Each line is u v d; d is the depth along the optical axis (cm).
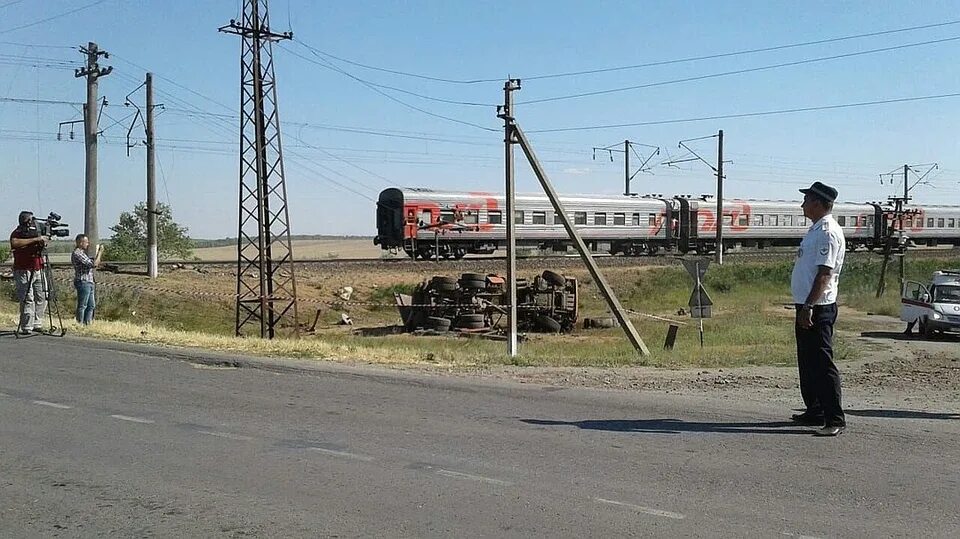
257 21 2853
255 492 572
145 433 742
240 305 2859
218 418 808
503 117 1912
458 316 2930
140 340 1430
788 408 882
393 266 3828
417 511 533
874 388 1151
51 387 964
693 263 1992
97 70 3250
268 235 2873
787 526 508
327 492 572
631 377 1179
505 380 1088
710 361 1543
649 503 550
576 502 552
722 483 596
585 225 4769
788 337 2191
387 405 883
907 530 502
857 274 4778
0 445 695
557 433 753
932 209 6550
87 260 1653
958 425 810
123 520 517
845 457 671
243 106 2866
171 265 3609
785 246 6066
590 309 3641
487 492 573
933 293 2388
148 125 3253
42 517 522
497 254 4762
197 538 487
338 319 3228
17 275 1478
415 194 4138
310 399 914
